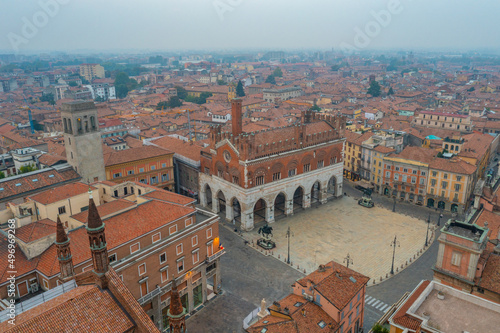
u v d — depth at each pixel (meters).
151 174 124.88
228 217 114.38
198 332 68.12
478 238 56.81
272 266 90.62
